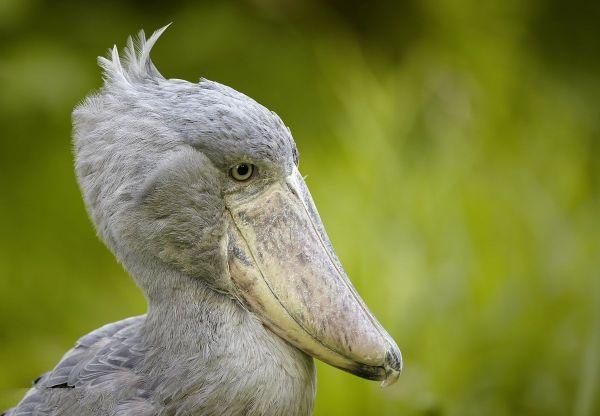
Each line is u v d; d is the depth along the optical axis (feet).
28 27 45.85
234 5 48.93
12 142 45.21
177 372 18.42
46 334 37.27
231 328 18.43
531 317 32.96
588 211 36.63
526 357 32.45
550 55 46.32
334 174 38.17
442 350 32.24
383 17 49.60
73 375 19.44
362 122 38.47
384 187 36.22
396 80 42.34
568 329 32.73
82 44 46.29
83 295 38.40
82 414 18.83
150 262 18.89
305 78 47.24
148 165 18.35
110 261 41.52
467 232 34.65
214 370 18.24
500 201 36.11
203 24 47.93
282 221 18.81
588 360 29.58
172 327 18.70
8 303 39.58
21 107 43.34
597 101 43.70
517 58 42.83
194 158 18.31
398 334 32.07
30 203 44.01
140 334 19.48
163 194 18.37
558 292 33.32
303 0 49.26
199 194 18.42
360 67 44.24
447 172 37.06
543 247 34.53
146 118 18.45
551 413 32.01
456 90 40.88
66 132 45.70
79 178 19.33
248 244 18.78
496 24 43.62
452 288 33.06
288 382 18.58
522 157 38.29
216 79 47.03
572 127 40.93
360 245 33.37
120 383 18.75
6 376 35.47
